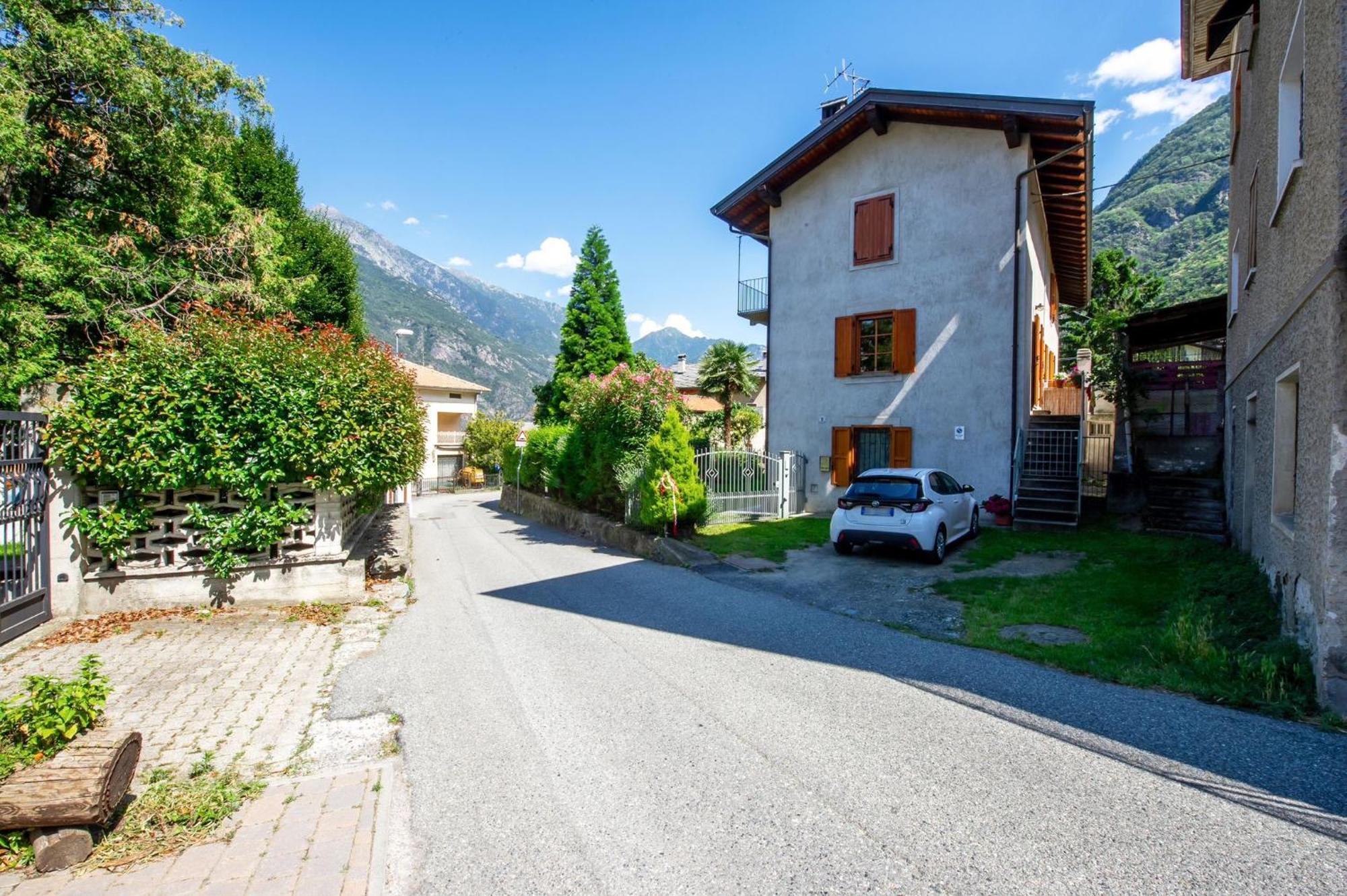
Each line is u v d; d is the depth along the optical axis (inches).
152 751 164.9
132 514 287.3
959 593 330.0
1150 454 562.6
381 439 328.8
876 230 633.0
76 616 280.5
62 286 518.3
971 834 125.0
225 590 305.9
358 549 407.2
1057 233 764.0
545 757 160.4
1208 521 455.5
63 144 523.2
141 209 612.1
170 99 571.8
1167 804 135.4
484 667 229.8
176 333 303.3
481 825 131.3
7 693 199.2
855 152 650.2
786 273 704.4
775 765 154.7
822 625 284.0
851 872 113.8
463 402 1849.2
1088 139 548.1
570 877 114.0
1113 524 498.9
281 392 299.1
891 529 405.1
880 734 171.5
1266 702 186.1
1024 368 581.3
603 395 587.2
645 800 139.3
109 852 121.5
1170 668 213.3
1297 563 217.8
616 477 577.9
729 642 259.3
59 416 266.7
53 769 119.1
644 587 367.6
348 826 131.1
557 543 577.9
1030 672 221.1
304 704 196.4
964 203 582.9
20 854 119.3
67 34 492.4
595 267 1391.5
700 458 601.6
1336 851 119.0
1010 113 529.7
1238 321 385.7
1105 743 165.3
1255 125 325.7
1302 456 214.2
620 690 205.8
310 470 311.6
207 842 125.3
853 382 645.9
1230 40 435.5
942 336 591.8
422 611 313.9
